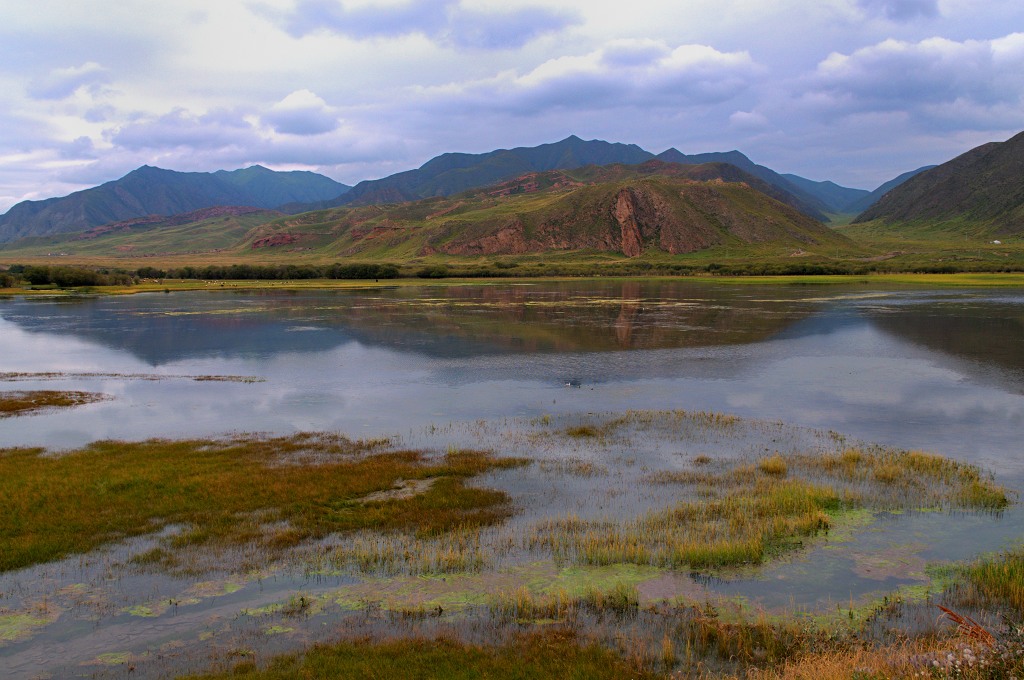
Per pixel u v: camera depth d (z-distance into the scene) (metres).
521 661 10.72
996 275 146.25
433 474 20.98
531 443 24.66
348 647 11.20
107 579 14.02
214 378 39.41
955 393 33.03
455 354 47.22
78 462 22.14
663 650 10.81
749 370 39.91
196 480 20.12
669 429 26.56
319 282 160.00
